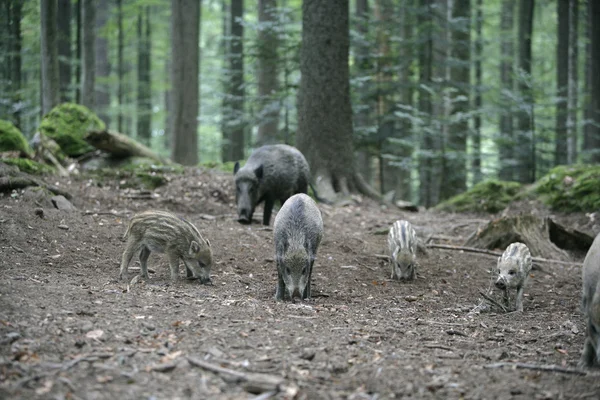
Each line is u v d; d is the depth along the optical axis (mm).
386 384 4777
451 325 7027
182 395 4344
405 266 9836
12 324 5465
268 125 23781
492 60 35531
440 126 21500
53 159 14453
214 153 37031
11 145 14242
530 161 21281
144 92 34469
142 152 15891
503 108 21062
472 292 9406
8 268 8078
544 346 6285
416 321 7113
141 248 8375
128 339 5363
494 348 6066
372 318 7109
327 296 8438
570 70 23078
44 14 16797
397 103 21594
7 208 10273
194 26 22031
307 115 16625
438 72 24875
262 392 4477
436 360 5465
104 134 14953
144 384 4473
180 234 8211
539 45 36000
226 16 35719
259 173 11977
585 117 25484
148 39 33906
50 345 5086
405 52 22562
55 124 15789
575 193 14969
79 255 9188
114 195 13195
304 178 12852
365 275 10016
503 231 12242
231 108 22625
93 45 20969
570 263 11430
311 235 7680
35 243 9258
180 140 22094
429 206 22188
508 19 32781
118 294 7035
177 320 6109
